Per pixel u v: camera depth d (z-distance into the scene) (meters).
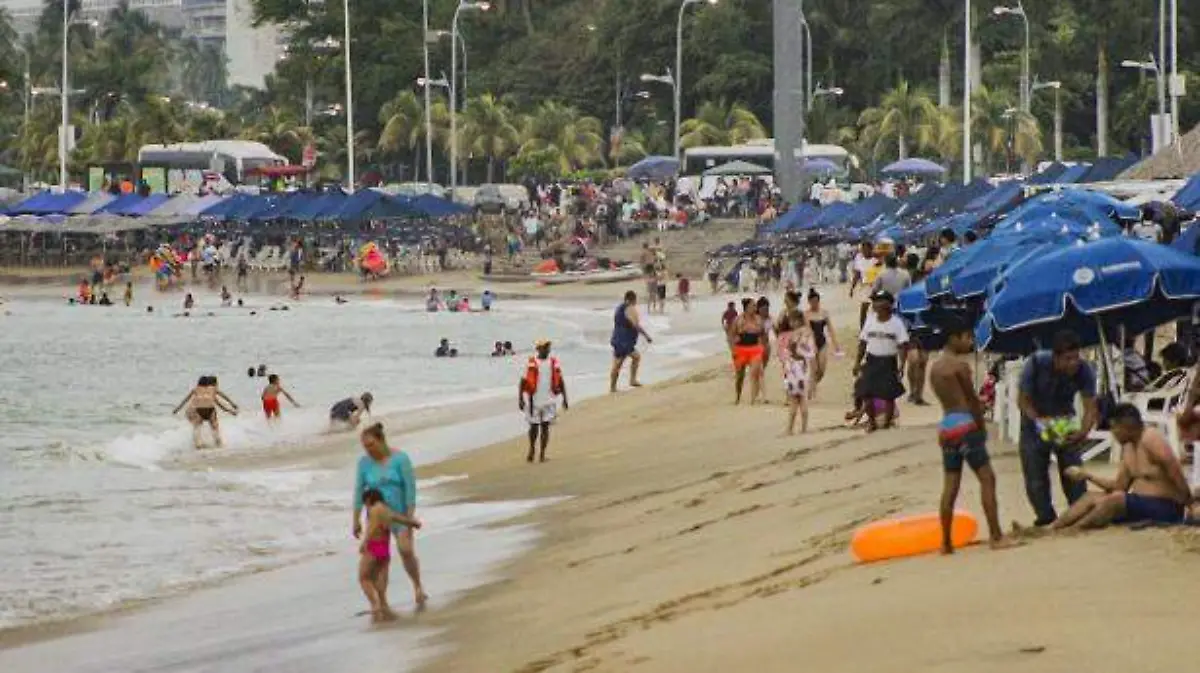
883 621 39.16
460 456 91.31
